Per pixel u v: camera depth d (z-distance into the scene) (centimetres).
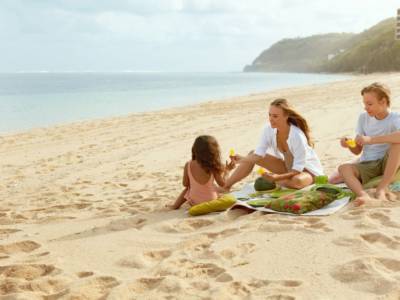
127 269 319
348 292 263
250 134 1059
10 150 1054
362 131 512
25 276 314
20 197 602
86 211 498
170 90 4225
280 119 498
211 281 289
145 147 995
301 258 318
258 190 514
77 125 1498
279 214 428
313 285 274
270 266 309
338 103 1673
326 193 441
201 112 1748
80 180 700
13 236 413
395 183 475
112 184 648
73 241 388
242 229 388
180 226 411
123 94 3556
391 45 12562
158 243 371
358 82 3969
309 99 2070
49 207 523
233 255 333
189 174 476
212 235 382
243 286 277
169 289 276
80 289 281
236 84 5906
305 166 505
